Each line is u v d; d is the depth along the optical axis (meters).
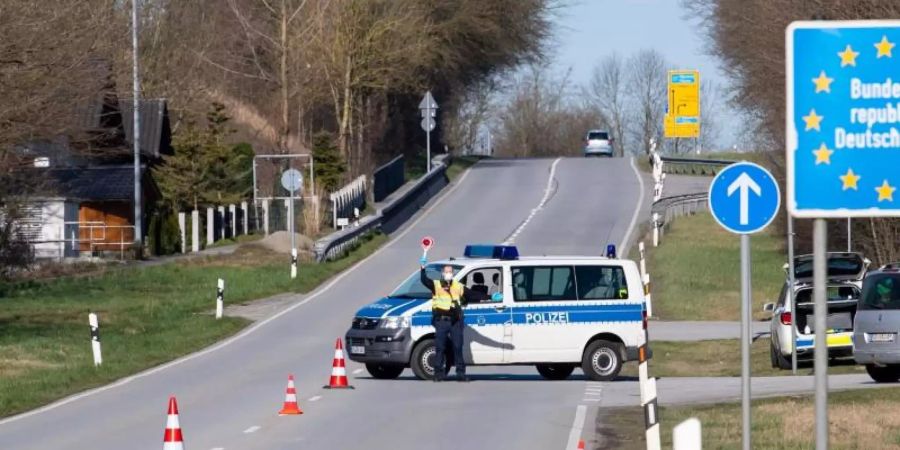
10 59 112.19
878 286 77.50
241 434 58.03
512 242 182.50
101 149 174.50
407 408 67.88
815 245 26.30
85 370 87.12
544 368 87.81
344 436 57.31
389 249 180.88
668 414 61.47
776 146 163.25
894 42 25.97
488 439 56.38
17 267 161.00
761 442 49.75
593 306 83.81
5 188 160.62
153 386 80.44
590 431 58.34
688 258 167.75
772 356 94.69
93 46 123.62
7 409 70.19
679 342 110.94
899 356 75.62
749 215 41.47
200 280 156.00
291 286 147.88
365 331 82.81
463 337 81.94
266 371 88.38
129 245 185.62
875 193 25.95
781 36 135.50
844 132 26.06
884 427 53.38
